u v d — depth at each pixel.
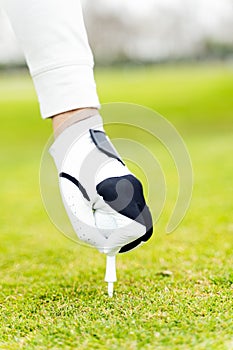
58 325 1.88
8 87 21.92
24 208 4.29
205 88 16.94
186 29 28.83
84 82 1.78
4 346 1.72
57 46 1.75
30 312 2.05
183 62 33.81
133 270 2.56
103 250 1.83
